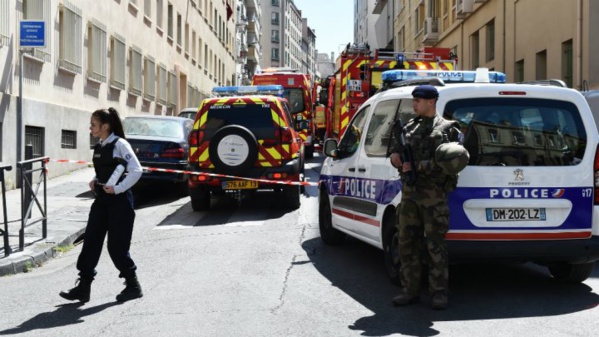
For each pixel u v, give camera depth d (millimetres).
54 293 6828
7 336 5312
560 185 6109
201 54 45656
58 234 9930
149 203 14305
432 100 5727
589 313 5660
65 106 18391
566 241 6086
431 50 16734
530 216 6062
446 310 5773
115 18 23906
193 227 10820
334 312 5758
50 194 14570
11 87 15312
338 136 18906
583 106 6309
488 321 5426
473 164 6051
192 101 41875
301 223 10953
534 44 20984
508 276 7172
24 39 13305
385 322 5426
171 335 5176
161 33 32312
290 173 12164
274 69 28719
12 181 14977
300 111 26266
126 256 6332
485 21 26297
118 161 6270
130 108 26234
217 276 7238
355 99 16906
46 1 17188
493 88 6219
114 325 5512
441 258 5746
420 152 5688
